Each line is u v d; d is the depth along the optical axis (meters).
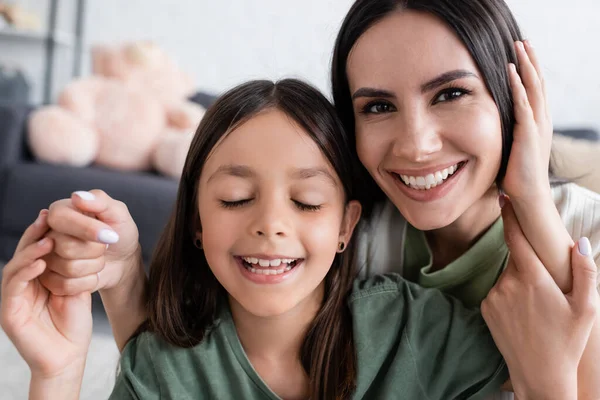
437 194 0.81
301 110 0.82
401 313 0.88
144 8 3.19
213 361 0.84
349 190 0.89
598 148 1.56
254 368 0.86
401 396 0.82
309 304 0.87
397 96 0.78
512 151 0.78
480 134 0.77
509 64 0.80
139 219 1.95
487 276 0.95
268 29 3.03
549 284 0.76
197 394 0.83
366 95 0.80
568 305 0.75
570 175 1.36
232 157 0.80
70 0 3.28
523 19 2.76
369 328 0.86
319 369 0.85
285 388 0.87
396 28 0.77
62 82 3.34
